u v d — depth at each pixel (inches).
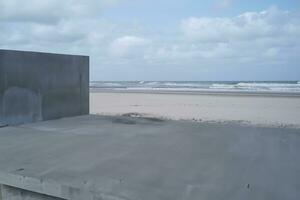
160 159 135.5
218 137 187.9
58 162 129.5
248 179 111.0
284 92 1179.9
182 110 530.0
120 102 711.1
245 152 150.3
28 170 118.6
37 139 176.6
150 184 104.9
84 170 119.0
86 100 315.3
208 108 568.7
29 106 247.9
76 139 176.9
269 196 96.0
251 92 1190.3
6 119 228.5
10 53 229.1
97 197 98.0
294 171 120.6
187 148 157.2
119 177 111.4
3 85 224.7
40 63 256.8
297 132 208.2
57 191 105.7
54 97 273.4
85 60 310.0
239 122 378.0
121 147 157.6
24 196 116.2
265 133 203.5
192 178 111.3
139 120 265.3
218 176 113.8
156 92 1195.3
